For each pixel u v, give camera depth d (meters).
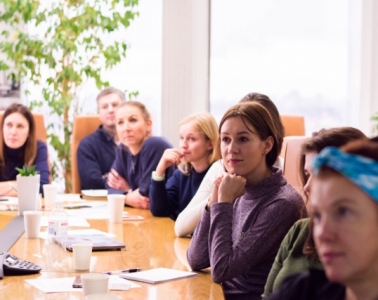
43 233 2.93
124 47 5.51
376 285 0.96
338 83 5.81
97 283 1.77
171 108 5.81
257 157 2.25
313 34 5.79
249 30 5.81
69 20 5.43
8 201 3.94
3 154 4.43
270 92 5.84
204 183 3.02
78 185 4.93
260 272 2.18
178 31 5.77
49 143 5.59
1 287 1.95
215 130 3.43
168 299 1.85
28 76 5.67
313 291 1.16
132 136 4.09
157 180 3.55
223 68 5.83
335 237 0.95
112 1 5.54
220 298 1.88
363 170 0.93
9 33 5.64
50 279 2.05
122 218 3.32
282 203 2.19
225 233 2.15
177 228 2.92
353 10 5.76
